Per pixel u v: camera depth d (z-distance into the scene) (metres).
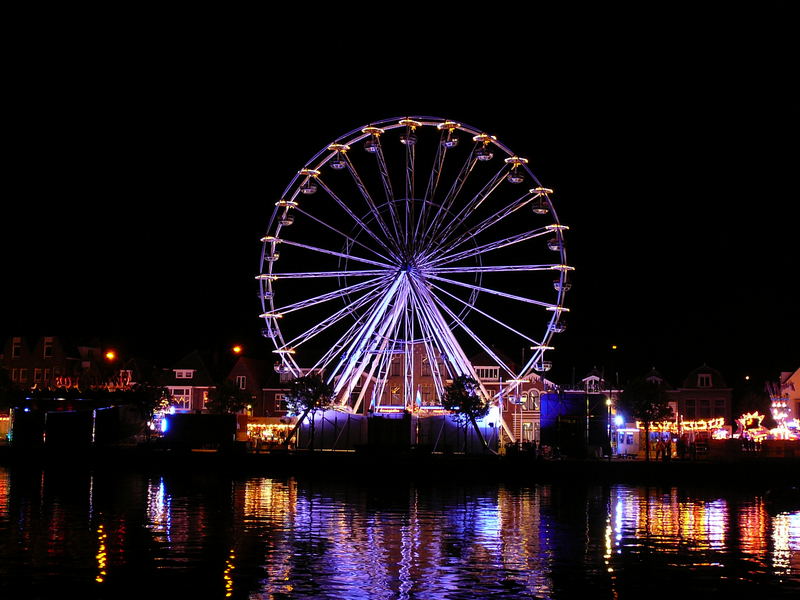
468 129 85.00
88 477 77.44
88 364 133.38
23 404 108.19
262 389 131.12
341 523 48.53
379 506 57.03
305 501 59.34
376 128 84.81
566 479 78.94
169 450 93.06
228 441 98.31
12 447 92.19
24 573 34.50
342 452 92.88
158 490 65.75
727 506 59.69
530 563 37.97
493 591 33.03
